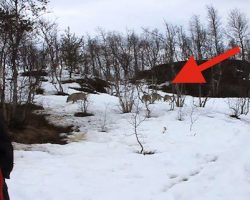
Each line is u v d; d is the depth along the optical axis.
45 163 9.39
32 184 7.64
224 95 30.28
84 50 41.66
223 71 32.91
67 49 30.86
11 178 7.94
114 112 16.67
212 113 17.11
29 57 17.50
